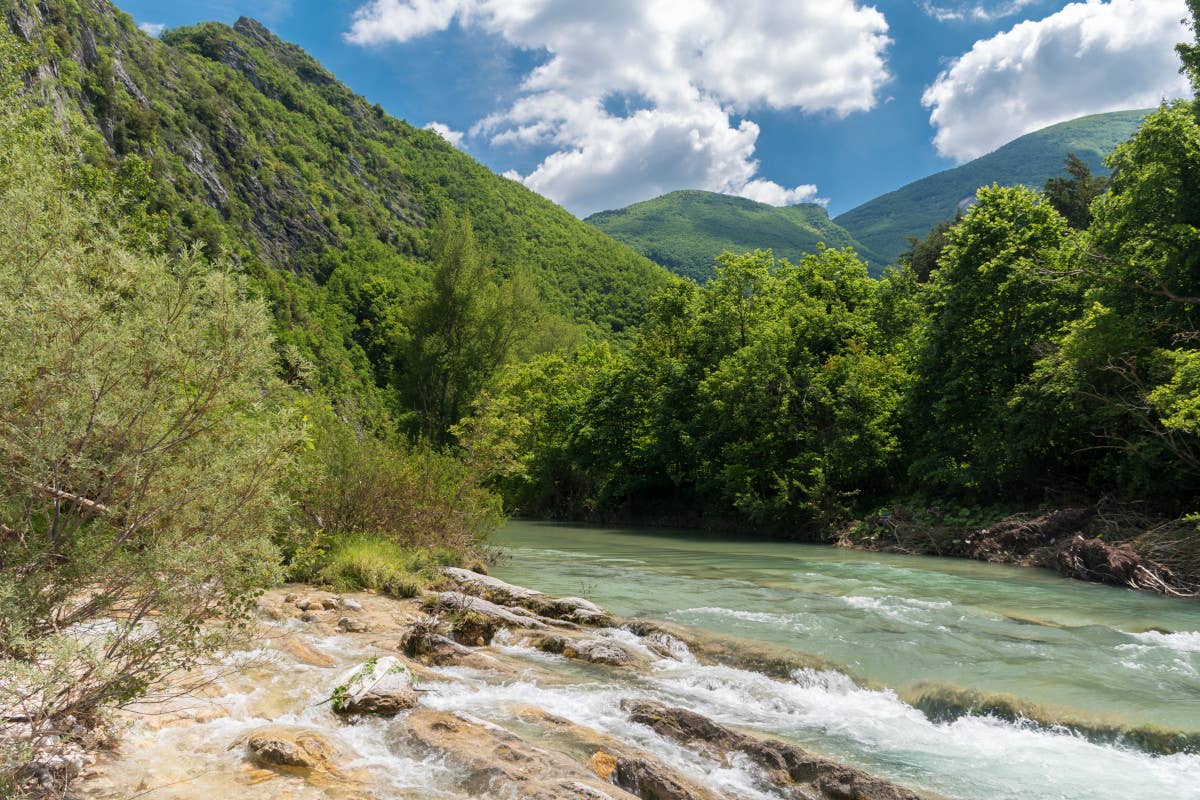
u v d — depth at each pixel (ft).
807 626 36.11
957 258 89.15
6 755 12.82
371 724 19.93
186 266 15.72
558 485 155.53
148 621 17.06
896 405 96.22
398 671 22.47
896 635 34.35
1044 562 63.31
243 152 433.48
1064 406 71.05
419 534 50.78
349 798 15.24
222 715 19.48
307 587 38.65
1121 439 67.36
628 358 148.36
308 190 465.06
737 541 93.66
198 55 553.64
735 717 24.31
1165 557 52.49
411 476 50.49
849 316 116.98
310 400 46.39
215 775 15.87
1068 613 41.27
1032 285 82.23
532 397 160.66
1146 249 71.41
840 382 102.68
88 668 14.61
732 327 125.49
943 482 88.69
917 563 65.92
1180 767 21.20
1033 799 18.93
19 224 14.89
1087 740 23.32
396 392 187.21
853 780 18.63
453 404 176.14
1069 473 80.02
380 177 565.12
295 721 19.63
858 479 99.91
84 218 15.66
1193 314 67.41
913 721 25.09
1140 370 66.54
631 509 137.80
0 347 13.12
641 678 27.89
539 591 45.44
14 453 13.51
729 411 111.04
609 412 136.77
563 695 24.29
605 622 35.91
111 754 16.19
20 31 127.54
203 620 16.15
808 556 72.43
